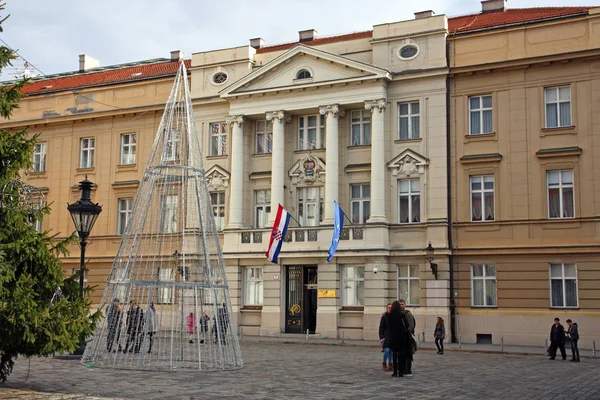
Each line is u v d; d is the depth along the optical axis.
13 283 15.23
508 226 38.31
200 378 19.19
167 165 22.03
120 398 15.26
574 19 37.75
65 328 15.42
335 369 22.77
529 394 17.02
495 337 37.72
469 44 40.22
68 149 51.22
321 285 41.22
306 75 43.31
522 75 38.91
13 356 16.03
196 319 22.05
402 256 40.16
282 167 43.69
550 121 38.34
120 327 21.77
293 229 42.12
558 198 37.66
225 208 45.72
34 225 18.97
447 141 40.16
